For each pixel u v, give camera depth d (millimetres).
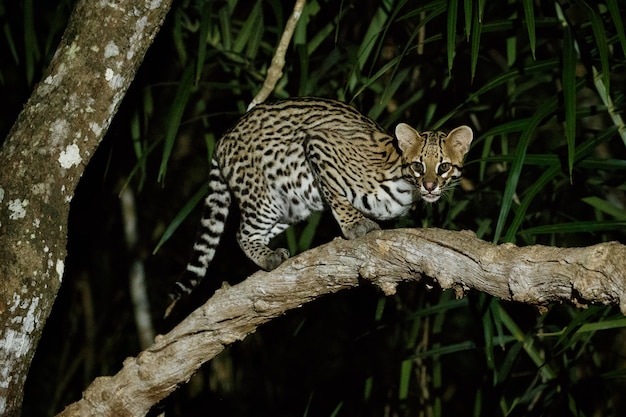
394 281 5844
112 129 9094
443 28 8023
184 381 6578
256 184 8516
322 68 8914
